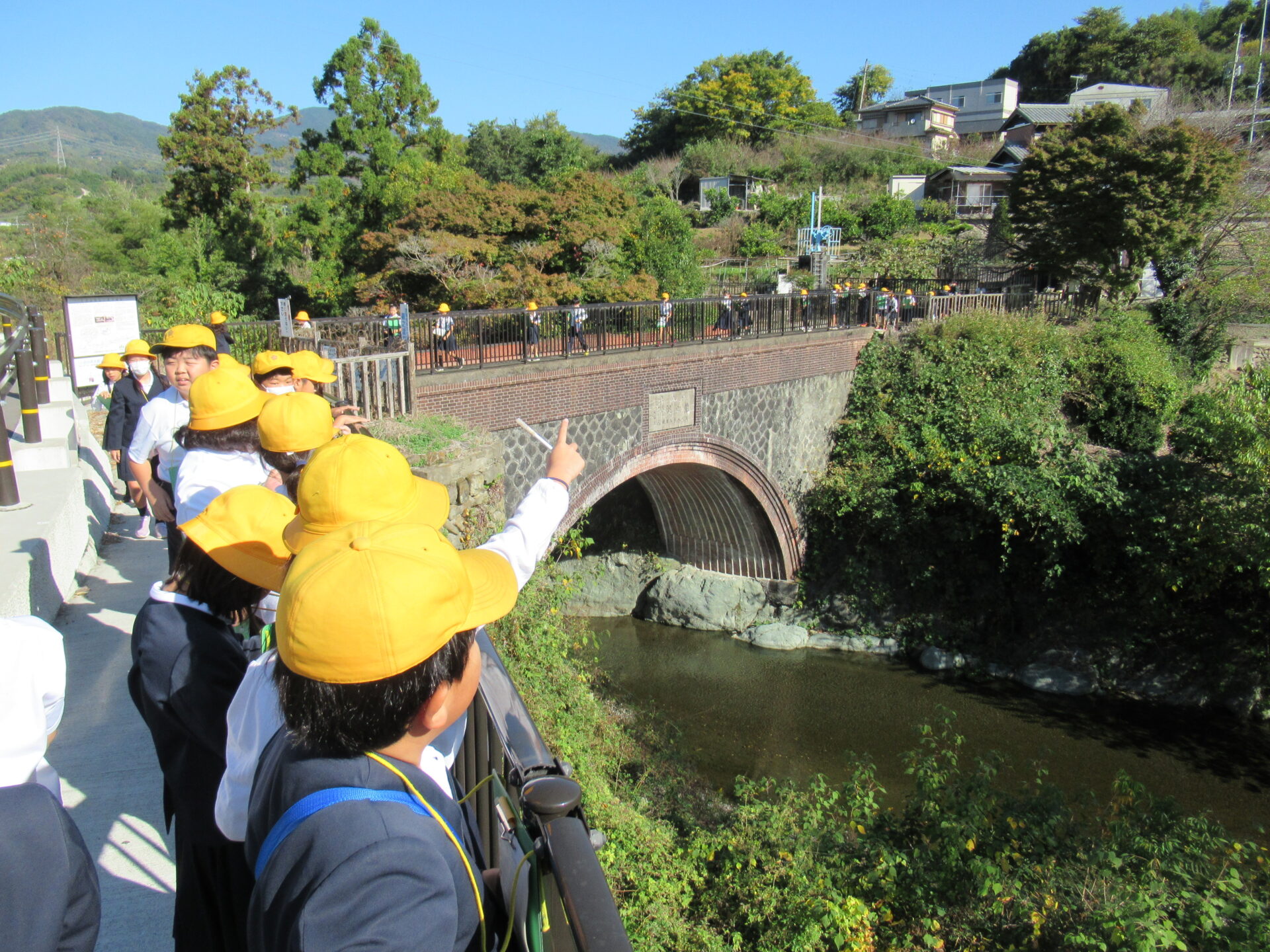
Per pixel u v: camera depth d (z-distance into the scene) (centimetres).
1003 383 2255
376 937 112
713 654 2136
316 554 140
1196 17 6706
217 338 1121
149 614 222
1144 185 2698
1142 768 1639
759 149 5941
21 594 466
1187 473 1902
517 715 204
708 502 2252
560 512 233
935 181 5188
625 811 1009
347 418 505
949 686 1981
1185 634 1914
